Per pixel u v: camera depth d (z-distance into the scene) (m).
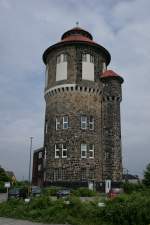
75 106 49.66
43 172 52.25
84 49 52.03
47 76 54.72
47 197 27.81
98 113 51.19
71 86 50.12
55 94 51.59
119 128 51.25
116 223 21.02
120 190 41.28
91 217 22.64
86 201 25.95
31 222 22.97
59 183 47.41
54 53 53.44
